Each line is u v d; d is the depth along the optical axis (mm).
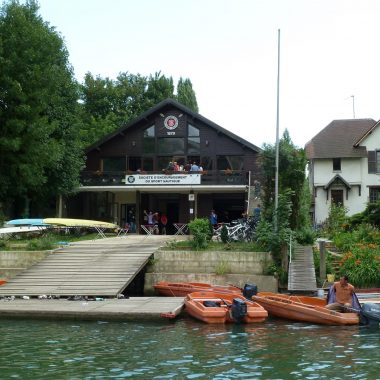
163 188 38344
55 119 35625
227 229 27953
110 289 21719
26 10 33719
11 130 31344
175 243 26906
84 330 16391
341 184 45000
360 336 15844
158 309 18484
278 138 25938
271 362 12680
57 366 12172
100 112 55625
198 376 11461
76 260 24688
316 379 11312
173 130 39688
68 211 40531
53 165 34281
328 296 19062
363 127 47844
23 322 17750
